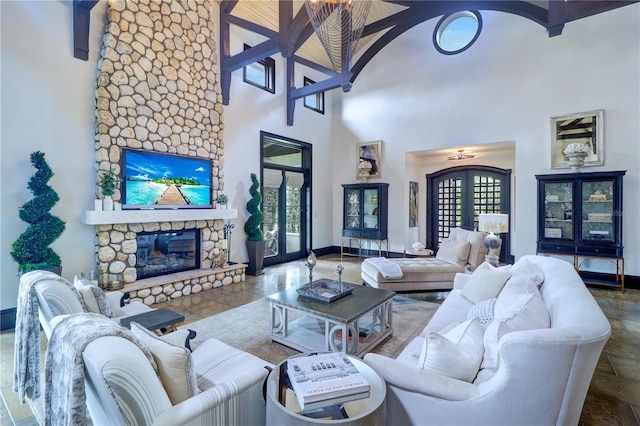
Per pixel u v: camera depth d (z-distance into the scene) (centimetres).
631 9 477
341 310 264
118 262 407
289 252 723
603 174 469
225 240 535
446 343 146
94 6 396
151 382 113
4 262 338
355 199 759
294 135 713
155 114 443
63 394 118
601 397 217
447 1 585
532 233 555
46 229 333
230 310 391
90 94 400
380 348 290
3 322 335
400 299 440
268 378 138
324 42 321
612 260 494
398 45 709
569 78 523
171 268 477
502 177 692
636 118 473
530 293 189
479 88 609
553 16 422
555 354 113
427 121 670
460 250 449
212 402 125
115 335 117
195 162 493
